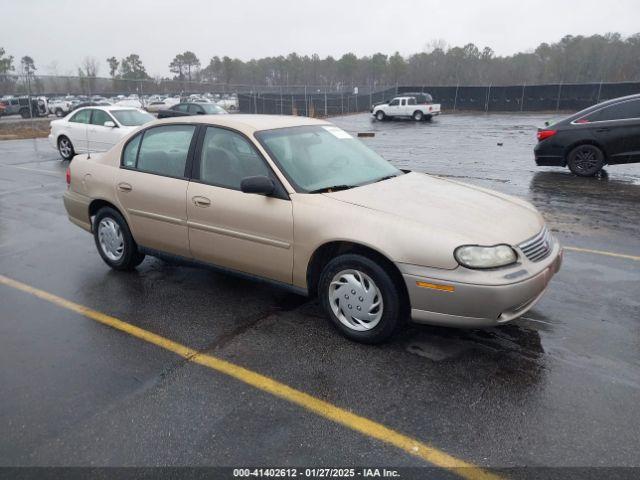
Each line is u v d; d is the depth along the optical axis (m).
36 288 4.84
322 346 3.68
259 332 3.91
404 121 34.09
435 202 3.76
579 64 71.75
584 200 8.39
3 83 32.53
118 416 2.92
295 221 3.72
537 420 2.84
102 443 2.70
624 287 4.69
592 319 4.06
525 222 3.71
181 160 4.46
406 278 3.35
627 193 8.90
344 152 4.50
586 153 10.49
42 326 4.06
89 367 3.45
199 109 22.45
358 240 3.46
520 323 4.00
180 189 4.37
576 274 5.02
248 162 4.05
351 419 2.87
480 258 3.23
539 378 3.25
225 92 43.25
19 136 20.84
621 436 2.70
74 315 4.25
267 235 3.89
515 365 3.40
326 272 3.75
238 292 4.69
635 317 4.08
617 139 10.12
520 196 8.78
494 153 15.82
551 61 74.75
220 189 4.14
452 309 3.30
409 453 2.60
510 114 40.50
